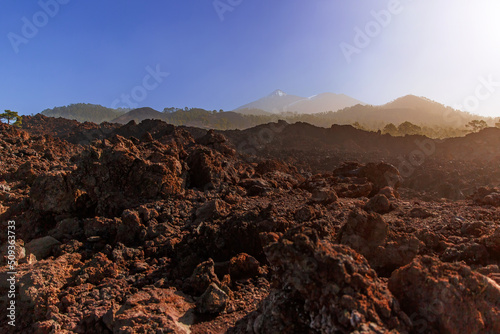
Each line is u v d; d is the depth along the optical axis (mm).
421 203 15422
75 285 9562
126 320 6973
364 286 4973
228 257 10719
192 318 7469
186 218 13898
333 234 9703
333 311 4848
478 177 48312
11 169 21797
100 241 12609
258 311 6324
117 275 9938
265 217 11258
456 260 8531
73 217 14820
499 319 4750
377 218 8930
